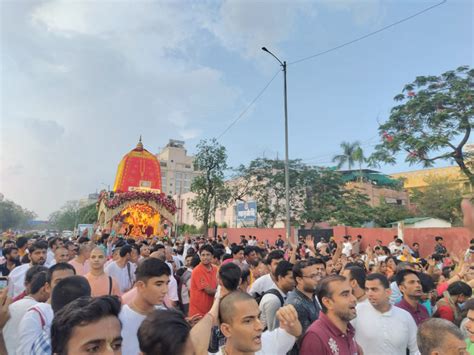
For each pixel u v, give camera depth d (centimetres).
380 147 2372
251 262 733
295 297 387
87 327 184
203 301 569
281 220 3322
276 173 3375
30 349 275
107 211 2895
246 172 3431
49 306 311
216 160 2839
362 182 4091
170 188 10369
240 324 236
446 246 1961
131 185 3638
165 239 1781
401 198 4391
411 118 2219
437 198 3281
